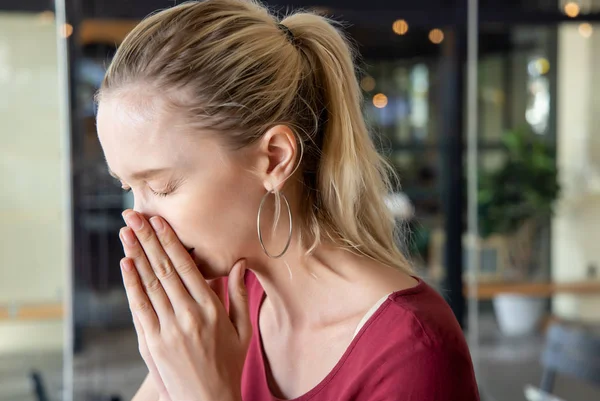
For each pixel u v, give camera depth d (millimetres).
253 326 992
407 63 3891
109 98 806
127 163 812
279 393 949
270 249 879
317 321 914
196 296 845
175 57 785
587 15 3875
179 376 847
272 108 838
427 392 794
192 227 827
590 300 3998
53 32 3395
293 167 855
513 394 3615
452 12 3865
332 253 911
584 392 3463
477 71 3912
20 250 3455
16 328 3463
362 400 822
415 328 818
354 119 945
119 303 3588
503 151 3979
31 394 3465
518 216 4008
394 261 959
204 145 802
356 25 3803
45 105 3420
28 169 3432
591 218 3986
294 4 3631
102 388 3506
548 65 3908
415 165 3988
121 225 3580
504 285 4012
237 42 819
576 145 3953
